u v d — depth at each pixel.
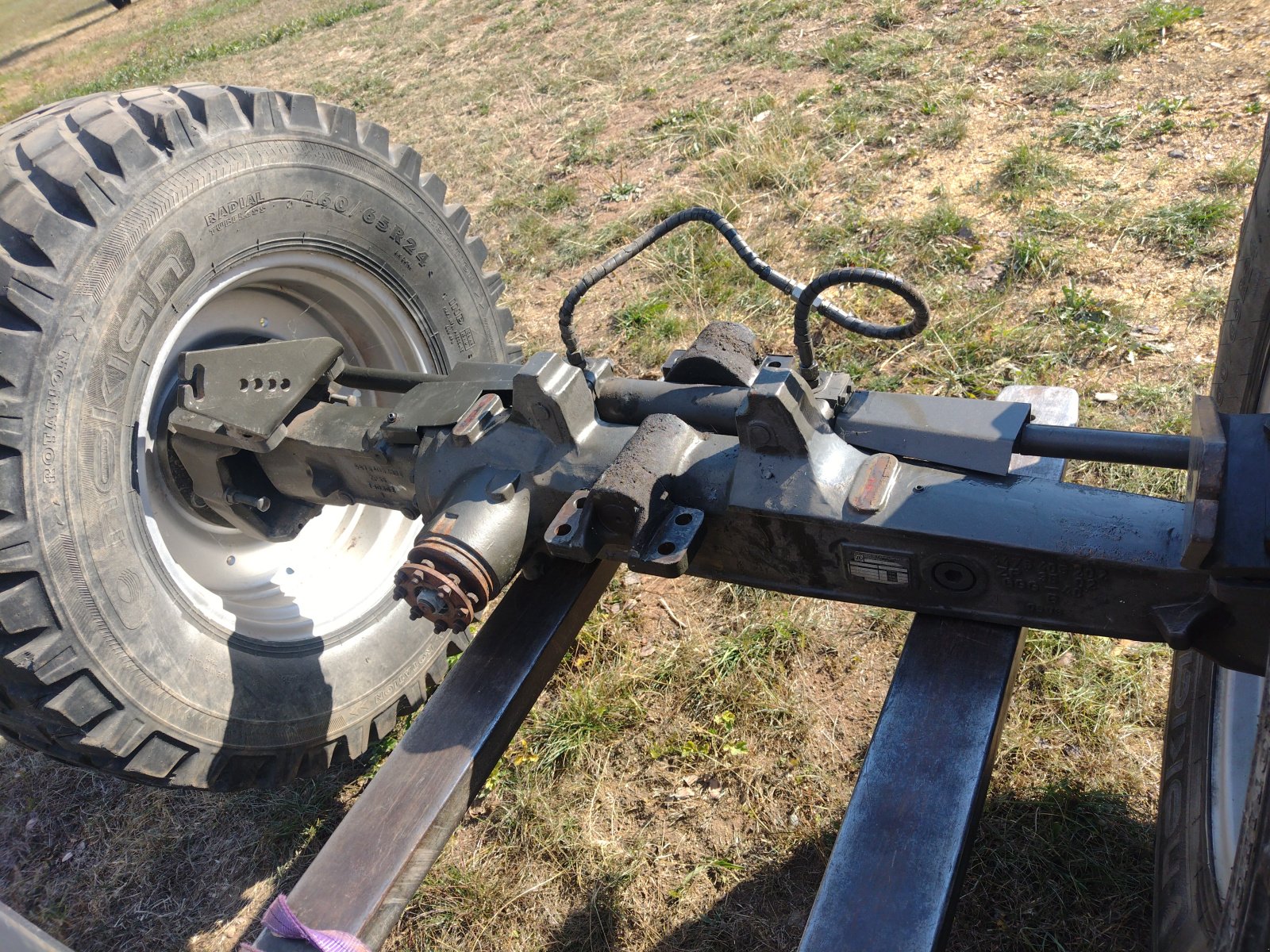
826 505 1.92
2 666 2.36
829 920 1.61
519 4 11.75
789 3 8.37
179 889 3.11
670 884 2.75
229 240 2.74
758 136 6.19
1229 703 2.14
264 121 2.82
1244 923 1.32
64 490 2.38
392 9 14.40
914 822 1.69
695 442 2.11
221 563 3.00
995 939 2.44
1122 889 2.45
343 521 3.30
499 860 2.92
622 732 3.17
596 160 6.85
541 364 2.19
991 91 6.04
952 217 4.84
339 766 3.37
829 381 2.16
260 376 2.62
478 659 2.24
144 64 16.72
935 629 1.98
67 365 2.38
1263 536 1.51
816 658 3.23
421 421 2.40
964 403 2.04
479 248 3.61
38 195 2.39
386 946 2.79
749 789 2.92
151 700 2.56
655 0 9.91
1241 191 4.57
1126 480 3.37
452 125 8.37
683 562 1.91
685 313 4.86
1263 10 5.95
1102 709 2.83
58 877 3.22
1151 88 5.58
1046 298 4.33
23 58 22.31
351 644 3.12
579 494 2.10
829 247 5.05
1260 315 2.32
